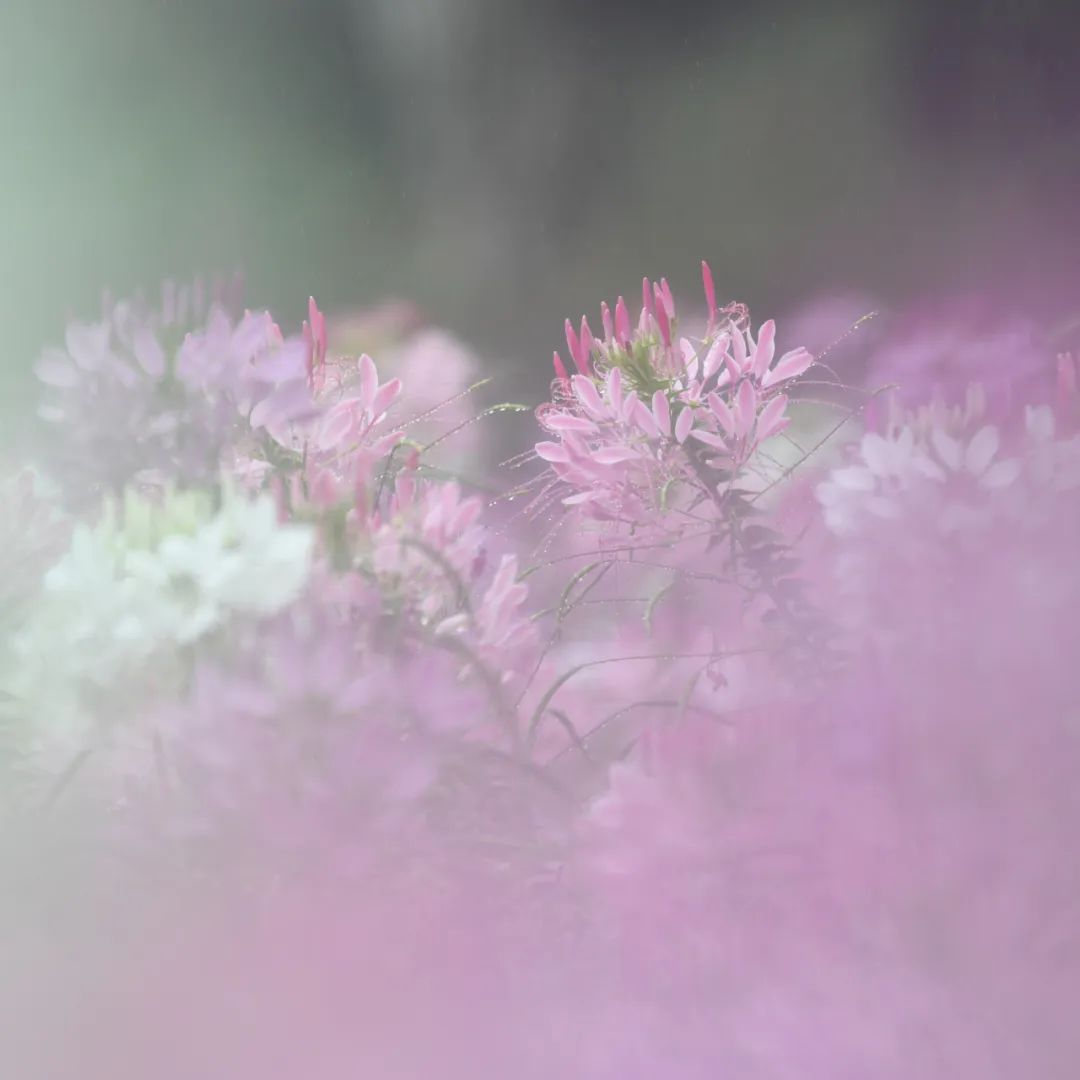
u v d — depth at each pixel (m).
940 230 10.20
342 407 2.29
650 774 2.09
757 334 2.33
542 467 2.31
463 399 2.38
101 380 2.23
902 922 2.05
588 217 13.44
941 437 2.18
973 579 2.13
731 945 2.05
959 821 2.06
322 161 14.94
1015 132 10.94
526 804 2.12
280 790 2.10
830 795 2.07
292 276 13.21
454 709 2.12
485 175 14.07
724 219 12.34
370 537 2.19
